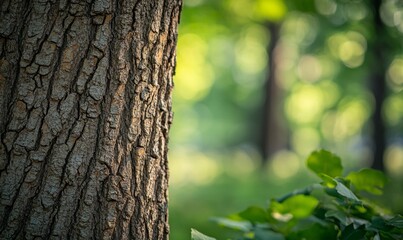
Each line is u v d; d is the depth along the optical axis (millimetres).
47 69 1866
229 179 12617
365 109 18594
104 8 1896
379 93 11312
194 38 9383
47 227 1859
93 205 1890
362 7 7199
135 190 1959
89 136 1887
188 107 29359
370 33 7305
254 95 26094
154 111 2008
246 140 27484
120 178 1925
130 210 1948
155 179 2027
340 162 2365
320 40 12375
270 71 18078
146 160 1986
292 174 13094
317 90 21609
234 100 27406
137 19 1945
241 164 18078
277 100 18297
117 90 1914
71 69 1878
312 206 2465
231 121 28516
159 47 2008
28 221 1853
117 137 1918
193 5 8148
